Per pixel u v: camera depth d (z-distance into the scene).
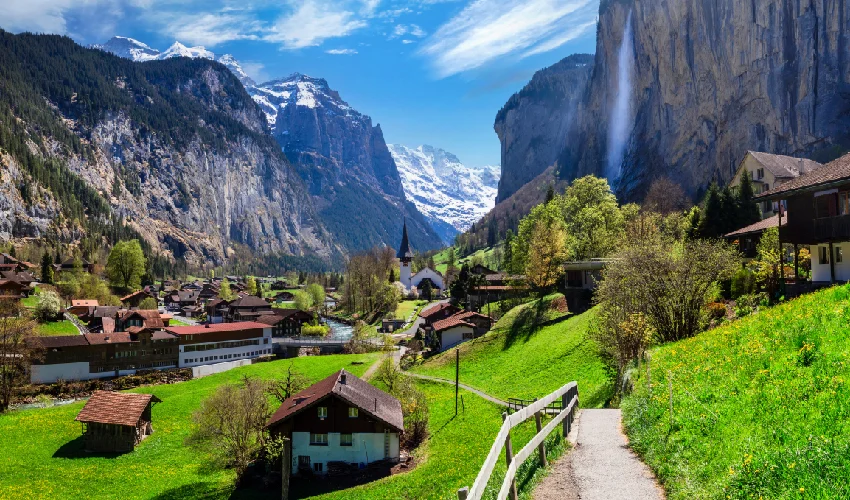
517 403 56.81
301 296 195.50
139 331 107.75
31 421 74.56
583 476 16.28
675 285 42.25
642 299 43.09
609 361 47.19
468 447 49.06
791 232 45.69
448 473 42.31
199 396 86.50
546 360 69.81
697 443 16.30
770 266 49.12
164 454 62.00
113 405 66.75
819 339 20.00
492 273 161.25
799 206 44.91
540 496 14.79
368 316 181.25
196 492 49.44
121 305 175.38
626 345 40.19
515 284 124.56
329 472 50.16
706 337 31.11
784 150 195.75
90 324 136.38
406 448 54.56
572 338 72.56
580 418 26.27
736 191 109.06
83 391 95.50
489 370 79.69
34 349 93.81
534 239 112.69
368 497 41.12
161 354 109.94
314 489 47.16
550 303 95.56
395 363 100.06
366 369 97.94
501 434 12.57
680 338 41.81
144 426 68.62
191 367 110.06
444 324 105.69
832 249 42.72
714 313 46.50
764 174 107.75
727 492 12.24
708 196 92.81
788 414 15.04
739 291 51.22
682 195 179.88
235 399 52.25
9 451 63.22
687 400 20.17
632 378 33.22
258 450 51.38
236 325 126.56
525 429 43.69
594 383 51.88
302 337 139.50
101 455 62.00
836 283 41.00
